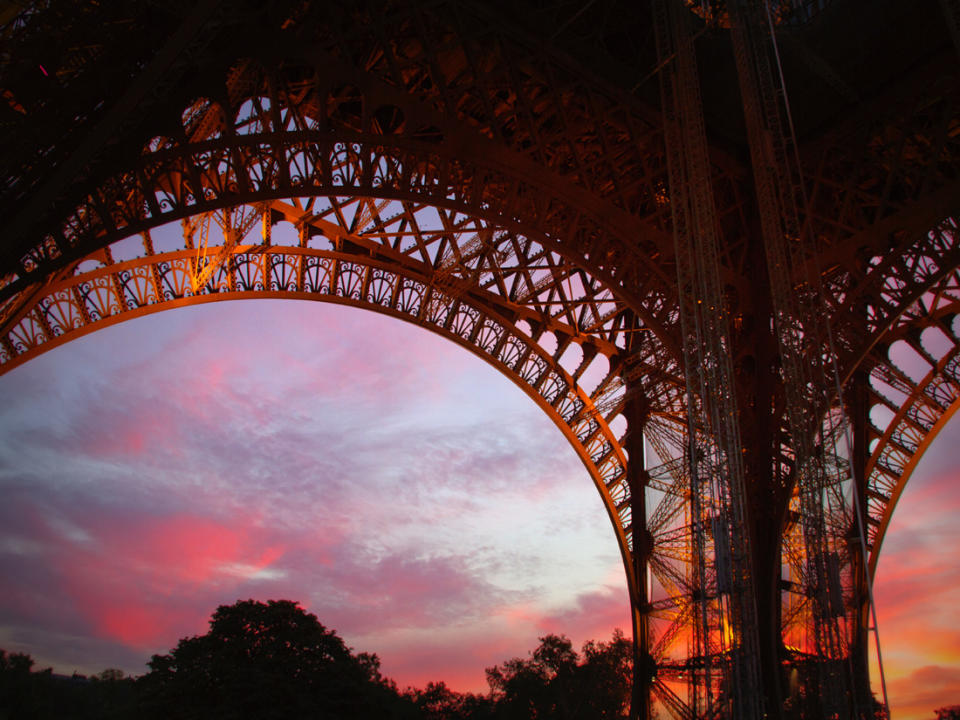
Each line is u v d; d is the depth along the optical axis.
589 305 54.38
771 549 46.22
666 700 48.62
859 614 53.41
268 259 43.94
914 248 45.12
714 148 46.97
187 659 49.06
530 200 43.56
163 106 30.06
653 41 44.59
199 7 23.69
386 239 47.06
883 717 57.38
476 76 37.78
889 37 41.56
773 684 44.31
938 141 42.56
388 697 53.78
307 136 32.81
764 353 48.28
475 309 50.50
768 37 42.12
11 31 25.19
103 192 29.36
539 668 90.19
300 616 52.91
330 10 33.06
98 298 38.59
